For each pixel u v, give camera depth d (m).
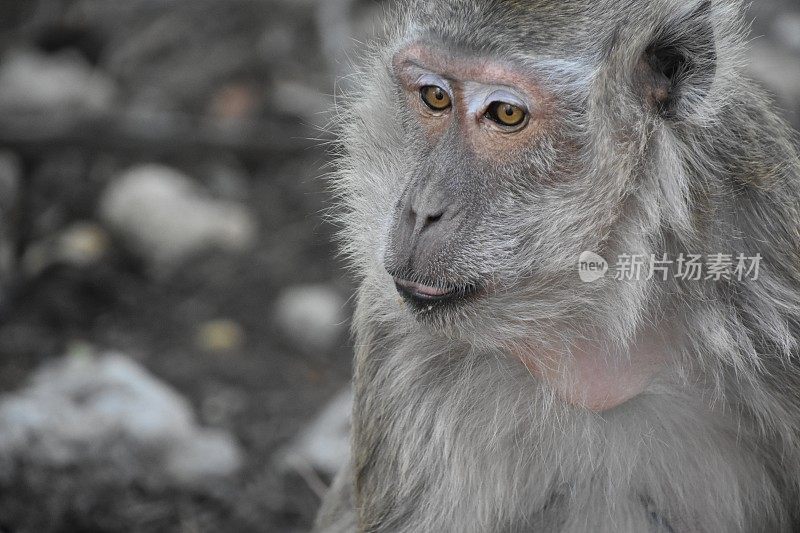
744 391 8.59
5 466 13.32
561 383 8.67
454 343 9.09
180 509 13.59
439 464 9.21
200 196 21.05
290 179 21.83
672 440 8.76
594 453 8.80
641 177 8.27
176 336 18.16
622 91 8.24
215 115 22.69
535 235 8.44
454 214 8.48
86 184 21.11
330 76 21.77
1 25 24.75
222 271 19.66
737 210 8.41
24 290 18.72
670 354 8.59
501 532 9.24
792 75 18.75
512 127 8.36
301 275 19.55
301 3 24.05
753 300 8.48
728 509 8.91
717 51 8.55
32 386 15.23
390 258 8.66
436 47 8.48
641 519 8.97
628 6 8.32
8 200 19.75
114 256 19.84
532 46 8.25
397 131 9.18
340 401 15.29
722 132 8.43
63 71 23.19
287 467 14.55
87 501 13.29
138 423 14.07
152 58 23.72
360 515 9.77
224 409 16.42
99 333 18.06
